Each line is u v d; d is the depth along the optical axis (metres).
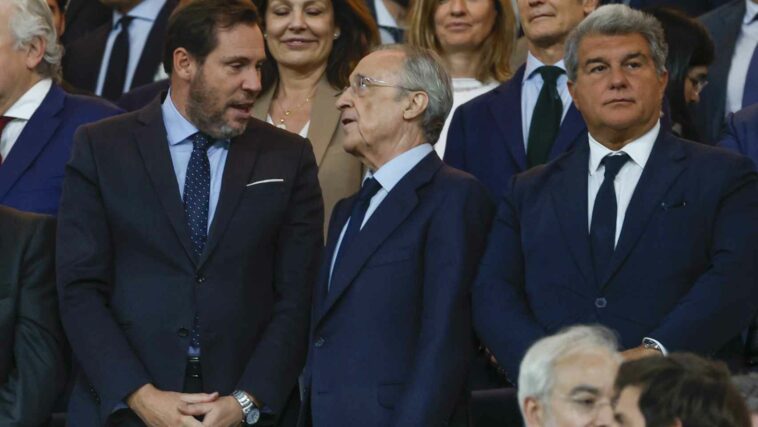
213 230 18.83
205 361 18.59
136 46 27.66
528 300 18.53
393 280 18.27
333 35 23.48
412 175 18.77
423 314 18.16
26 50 21.67
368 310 18.25
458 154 22.33
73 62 27.77
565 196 18.73
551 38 22.53
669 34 23.05
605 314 18.05
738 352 18.75
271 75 23.55
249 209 19.03
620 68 18.61
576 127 21.64
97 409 18.66
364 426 17.95
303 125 23.12
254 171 19.25
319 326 18.53
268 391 18.50
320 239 19.58
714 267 17.88
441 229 18.38
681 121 22.66
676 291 18.02
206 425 18.11
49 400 19.69
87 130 19.38
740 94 25.31
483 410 20.00
